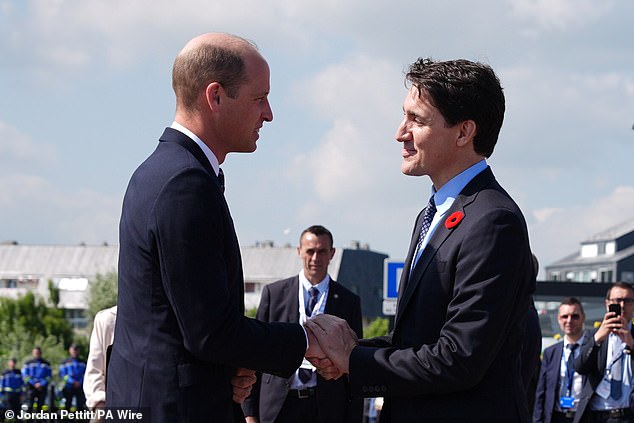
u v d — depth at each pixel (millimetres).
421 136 4207
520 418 4078
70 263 83438
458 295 3975
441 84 4160
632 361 9922
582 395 10055
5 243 86500
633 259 57312
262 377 8391
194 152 4094
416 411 4105
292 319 8758
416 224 4469
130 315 3969
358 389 4152
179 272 3826
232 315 3910
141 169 4059
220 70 4117
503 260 3953
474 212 4070
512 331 4102
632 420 9867
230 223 4039
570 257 61062
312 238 8773
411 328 4152
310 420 8242
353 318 8875
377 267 82250
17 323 45031
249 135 4223
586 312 17531
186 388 3887
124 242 4016
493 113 4203
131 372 3930
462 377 3922
